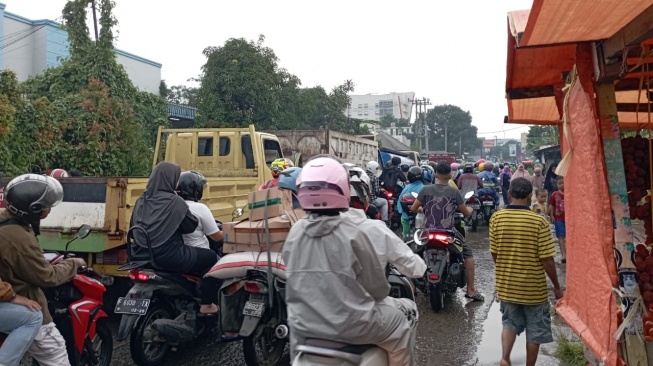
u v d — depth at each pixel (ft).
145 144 49.21
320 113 92.43
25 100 39.27
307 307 9.21
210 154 30.32
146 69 109.29
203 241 16.88
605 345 9.72
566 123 12.07
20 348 11.24
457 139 277.44
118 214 18.51
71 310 13.43
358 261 9.09
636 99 15.24
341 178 9.25
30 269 11.50
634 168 12.64
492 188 46.68
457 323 19.81
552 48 12.23
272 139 32.01
